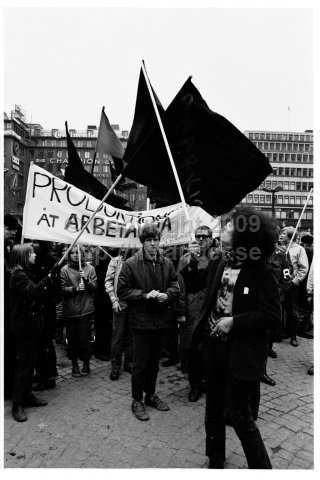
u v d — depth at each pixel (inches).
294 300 230.7
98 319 205.0
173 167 126.2
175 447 115.0
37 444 116.7
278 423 130.6
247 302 90.4
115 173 283.4
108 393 157.3
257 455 90.0
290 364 195.9
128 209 223.0
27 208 155.8
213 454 101.0
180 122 139.6
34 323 135.3
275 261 181.3
